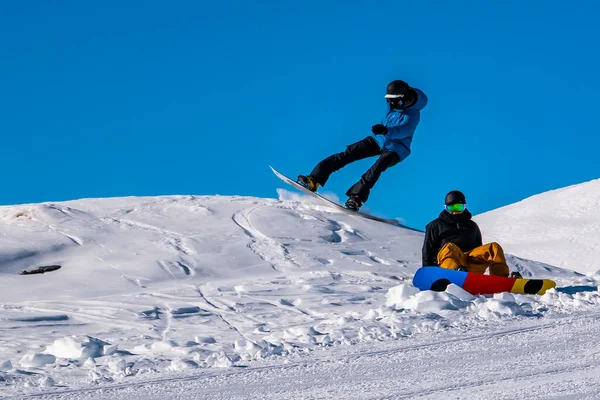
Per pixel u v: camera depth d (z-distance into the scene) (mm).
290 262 13445
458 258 9086
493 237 34031
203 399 4902
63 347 6559
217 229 15562
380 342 6348
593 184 37406
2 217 16234
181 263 13109
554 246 30938
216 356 5984
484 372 5211
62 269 13031
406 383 5043
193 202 18078
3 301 10906
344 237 15625
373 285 10781
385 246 15211
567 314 7188
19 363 6230
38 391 5250
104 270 12734
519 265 13656
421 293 7781
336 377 5293
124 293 11148
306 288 10336
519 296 7992
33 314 9078
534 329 6539
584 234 31625
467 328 6715
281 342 6535
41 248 13992
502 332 6469
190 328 7930
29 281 12234
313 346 6320
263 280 11570
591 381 4812
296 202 18672
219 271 12836
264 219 16406
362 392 4879
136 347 6625
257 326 7863
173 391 5117
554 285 8727
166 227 15625
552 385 4770
